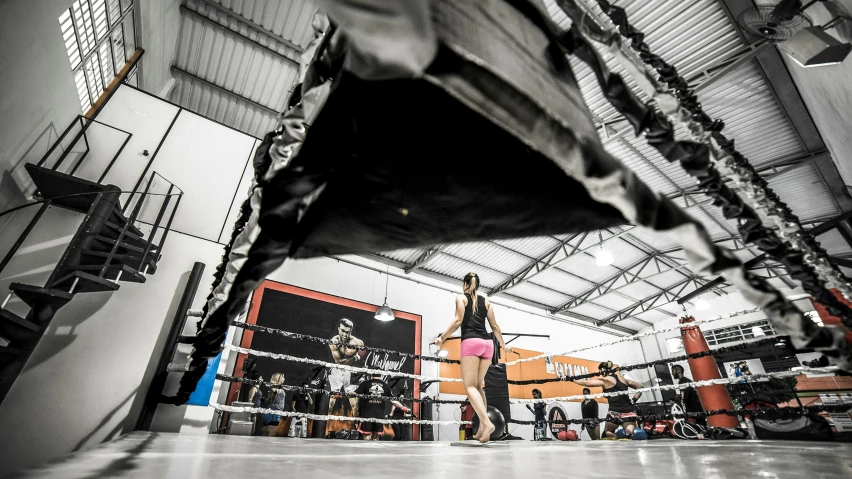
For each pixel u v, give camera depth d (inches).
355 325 290.2
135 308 134.0
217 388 137.9
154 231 137.5
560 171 19.3
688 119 29.7
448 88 16.6
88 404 117.5
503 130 17.8
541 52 24.3
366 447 77.6
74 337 124.0
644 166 260.5
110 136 173.5
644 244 358.9
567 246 347.6
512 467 38.9
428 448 77.0
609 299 443.5
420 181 23.2
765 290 23.9
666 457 50.8
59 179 134.3
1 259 131.7
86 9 164.2
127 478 24.4
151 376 127.0
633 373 480.1
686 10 174.4
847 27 104.7
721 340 425.4
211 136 195.0
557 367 403.9
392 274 334.6
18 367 104.8
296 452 56.4
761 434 138.4
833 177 222.8
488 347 96.6
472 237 27.1
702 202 277.7
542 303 436.5
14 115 127.0
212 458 42.2
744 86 194.1
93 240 124.5
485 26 20.1
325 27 27.5
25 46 123.7
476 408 91.4
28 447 109.0
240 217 42.6
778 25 113.5
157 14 213.0
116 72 204.7
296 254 33.9
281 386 118.0
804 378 260.7
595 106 218.5
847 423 233.0
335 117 21.2
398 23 14.8
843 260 174.4
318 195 27.3
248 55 264.7
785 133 213.9
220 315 47.0
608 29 28.7
